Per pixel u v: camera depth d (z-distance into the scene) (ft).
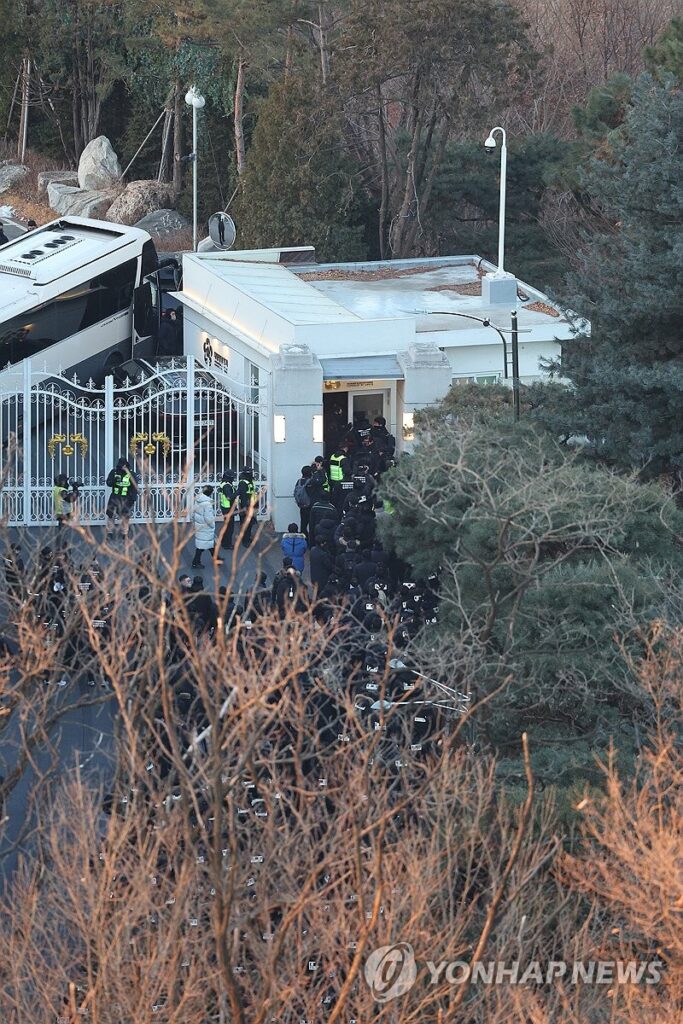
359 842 117.08
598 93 482.28
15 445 214.69
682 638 177.68
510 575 213.25
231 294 377.91
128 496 294.05
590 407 294.05
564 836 145.28
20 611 156.76
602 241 312.50
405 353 337.11
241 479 302.66
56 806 139.54
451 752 163.84
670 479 293.02
